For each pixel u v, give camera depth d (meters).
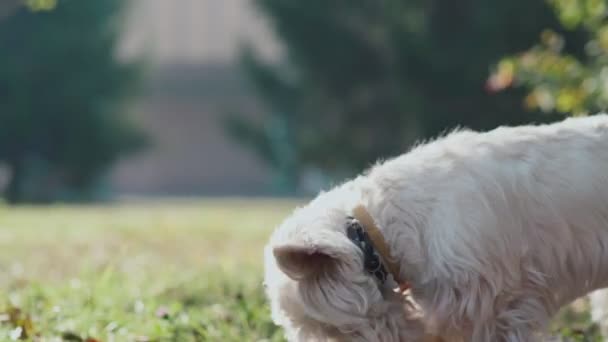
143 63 33.81
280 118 33.03
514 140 5.10
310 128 28.22
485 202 4.86
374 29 26.28
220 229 15.80
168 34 50.75
